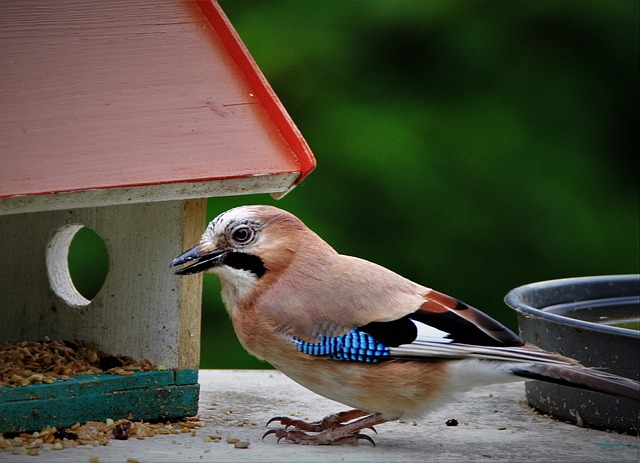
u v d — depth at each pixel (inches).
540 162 644.7
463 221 630.5
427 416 366.9
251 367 586.2
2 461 324.5
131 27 375.6
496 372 340.5
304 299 355.3
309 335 351.9
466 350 339.0
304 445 356.2
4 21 362.3
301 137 359.9
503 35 652.7
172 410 373.4
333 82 639.8
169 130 352.5
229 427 376.8
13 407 344.5
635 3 663.8
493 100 647.1
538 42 654.5
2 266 400.8
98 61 362.6
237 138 358.0
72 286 402.9
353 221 623.2
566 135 649.0
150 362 375.9
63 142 337.4
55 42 362.6
